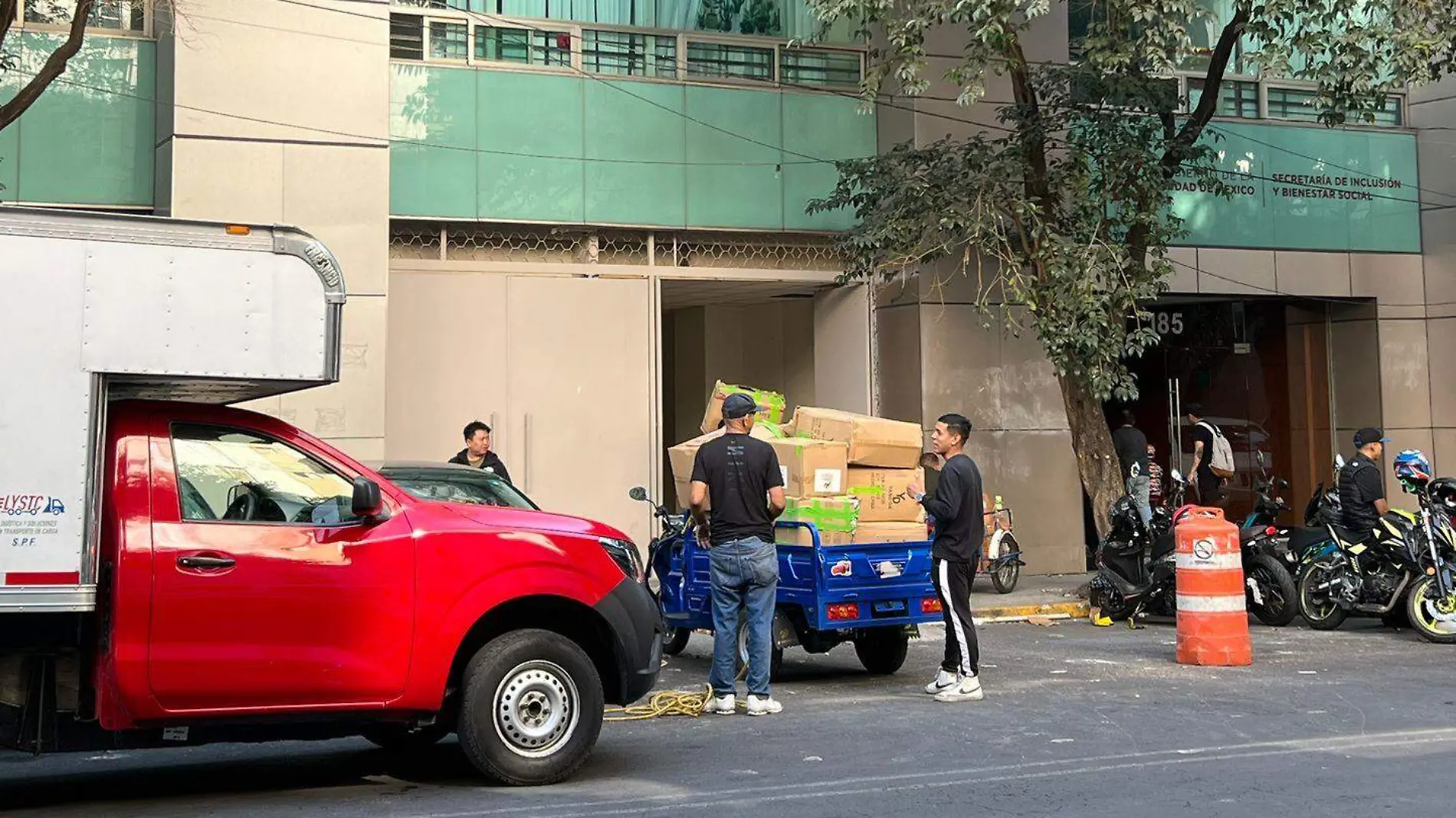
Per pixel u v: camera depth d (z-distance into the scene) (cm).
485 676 725
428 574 714
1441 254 2172
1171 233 1644
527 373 1777
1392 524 1350
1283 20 1614
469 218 1745
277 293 695
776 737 867
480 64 1759
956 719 921
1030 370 1931
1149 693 1024
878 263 1794
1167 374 2205
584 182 1797
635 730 902
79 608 645
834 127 1912
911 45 1516
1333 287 2130
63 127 1628
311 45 1622
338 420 1605
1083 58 1644
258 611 679
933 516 1016
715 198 1855
